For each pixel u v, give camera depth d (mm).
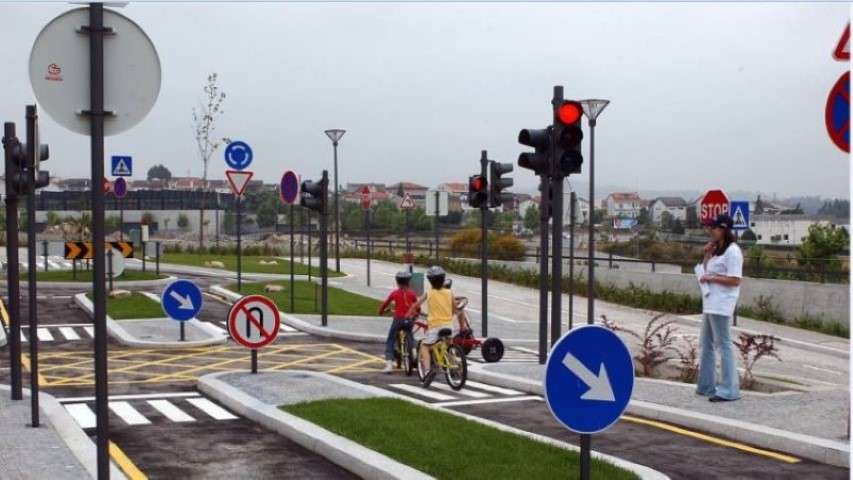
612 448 8797
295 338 19609
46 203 74438
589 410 5398
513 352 18891
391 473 7090
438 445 7949
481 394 12438
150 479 7586
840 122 6359
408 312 13930
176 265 37375
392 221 84375
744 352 12867
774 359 19594
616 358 5441
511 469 7090
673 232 53156
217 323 21266
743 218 23891
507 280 37781
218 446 8859
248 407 10375
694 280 29531
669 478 7184
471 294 32594
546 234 14688
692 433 9461
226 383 12094
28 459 7824
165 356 16688
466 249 47219
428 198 24828
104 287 5500
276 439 9156
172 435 9398
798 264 32094
